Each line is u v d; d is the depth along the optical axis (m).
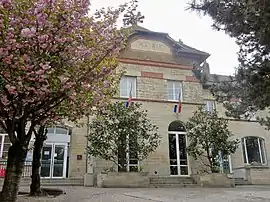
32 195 8.92
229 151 15.58
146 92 17.95
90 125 14.11
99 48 6.89
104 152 13.61
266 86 6.58
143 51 19.25
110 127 13.64
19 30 5.63
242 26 6.59
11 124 6.77
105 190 11.26
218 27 7.07
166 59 19.50
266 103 6.77
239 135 19.52
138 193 10.00
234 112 8.27
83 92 7.07
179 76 19.06
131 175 13.59
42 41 5.66
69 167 16.09
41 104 6.71
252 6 5.64
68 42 6.16
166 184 14.41
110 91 8.88
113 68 7.73
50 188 11.52
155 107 17.59
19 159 6.77
